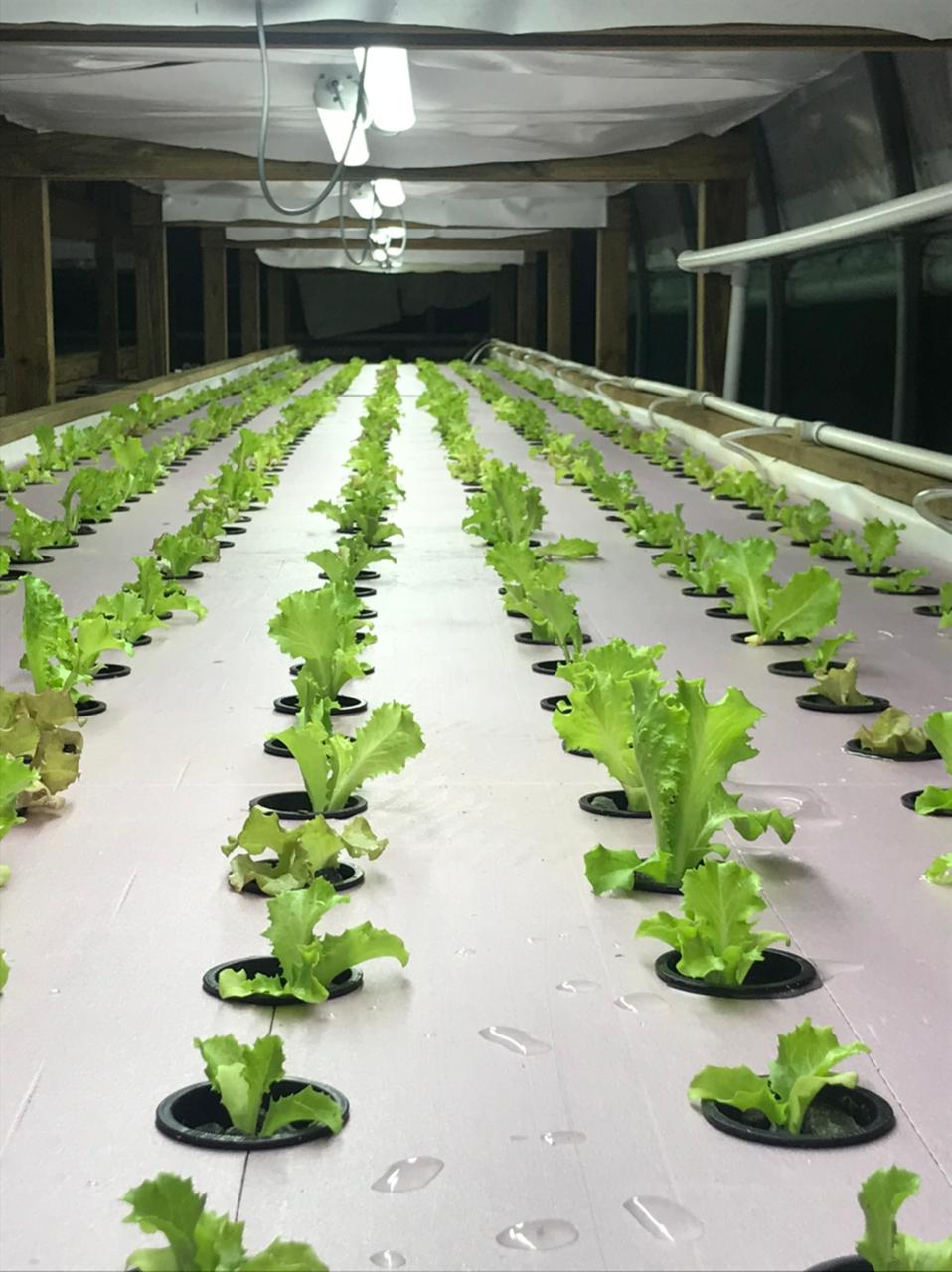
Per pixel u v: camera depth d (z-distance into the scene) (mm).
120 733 3010
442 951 2000
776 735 3047
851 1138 1538
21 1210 1422
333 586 3428
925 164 7824
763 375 11148
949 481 5668
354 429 10961
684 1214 1412
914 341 7957
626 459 8883
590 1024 1799
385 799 2629
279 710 3174
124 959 1974
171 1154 1517
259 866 2227
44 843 2406
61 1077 1671
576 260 22859
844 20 4977
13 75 7918
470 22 4930
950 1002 1874
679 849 2207
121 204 16797
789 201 10312
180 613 4172
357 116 5738
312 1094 1555
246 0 4871
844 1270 1322
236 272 30312
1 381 16047
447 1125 1567
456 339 31922
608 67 7738
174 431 10430
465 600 4375
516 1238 1373
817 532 5664
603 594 4504
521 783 2721
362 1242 1367
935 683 3480
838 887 2256
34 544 5102
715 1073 1583
